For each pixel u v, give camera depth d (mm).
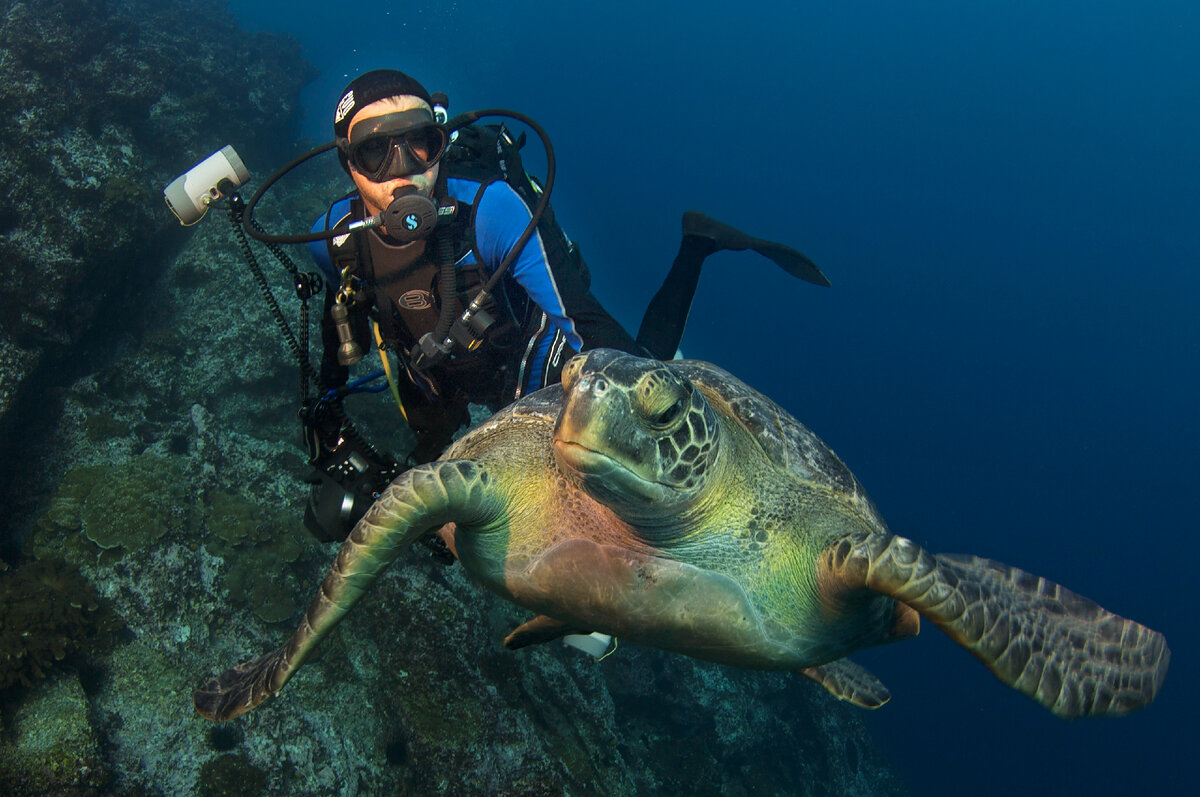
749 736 9164
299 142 13320
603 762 6582
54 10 8016
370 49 37688
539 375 2484
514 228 2336
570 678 6973
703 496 1931
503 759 5434
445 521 1932
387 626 5906
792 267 3457
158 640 5332
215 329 8102
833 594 1973
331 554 6723
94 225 7066
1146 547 52969
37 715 4473
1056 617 1977
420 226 2158
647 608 1967
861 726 12656
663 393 1729
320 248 2652
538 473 2100
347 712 5609
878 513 2453
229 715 2053
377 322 2482
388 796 5395
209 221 8859
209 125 10320
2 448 5973
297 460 7270
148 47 9523
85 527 5562
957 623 1717
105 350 7551
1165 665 1911
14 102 7023
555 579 2010
